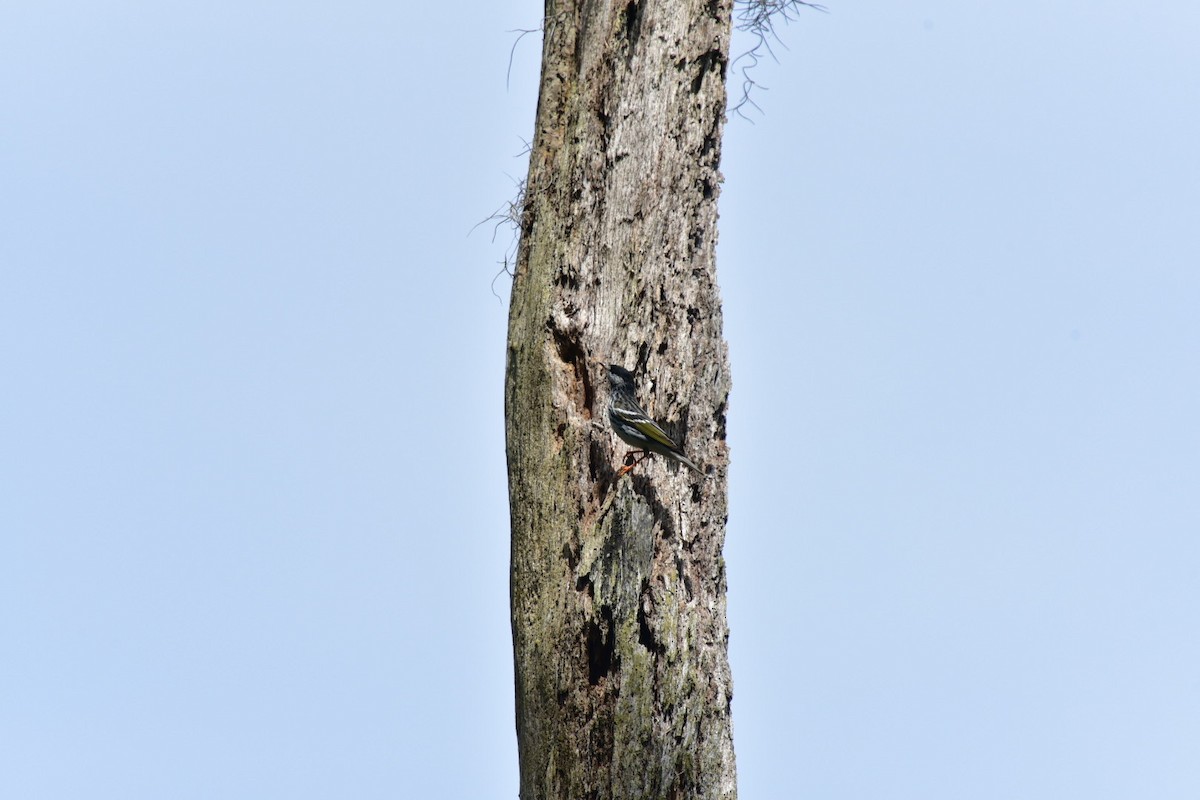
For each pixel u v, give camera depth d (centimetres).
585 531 1292
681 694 1263
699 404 1366
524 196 1473
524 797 1318
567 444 1309
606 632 1268
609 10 1366
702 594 1330
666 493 1315
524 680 1312
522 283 1380
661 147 1359
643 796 1238
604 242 1339
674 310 1355
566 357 1339
